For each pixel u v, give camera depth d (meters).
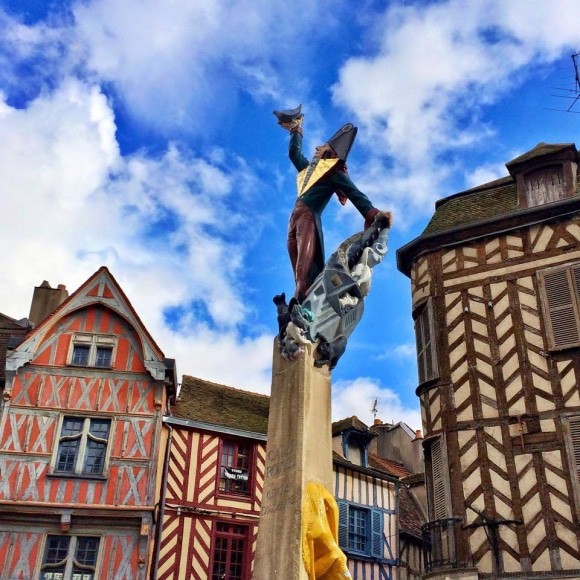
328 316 5.90
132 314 17.19
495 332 14.19
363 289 6.05
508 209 15.36
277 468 5.48
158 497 16.06
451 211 16.42
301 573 4.83
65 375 16.45
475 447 13.43
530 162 15.27
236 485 17.62
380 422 28.00
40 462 15.45
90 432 16.05
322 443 5.61
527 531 12.41
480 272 14.84
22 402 15.99
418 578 20.36
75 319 17.12
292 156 6.96
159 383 16.64
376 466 22.67
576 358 13.22
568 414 12.88
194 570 15.97
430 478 14.12
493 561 12.45
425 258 15.72
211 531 16.55
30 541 14.72
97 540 14.98
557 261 14.10
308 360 5.71
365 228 6.36
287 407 5.65
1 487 15.02
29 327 18.86
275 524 5.21
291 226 6.54
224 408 19.20
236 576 16.59
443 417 14.00
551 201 14.82
